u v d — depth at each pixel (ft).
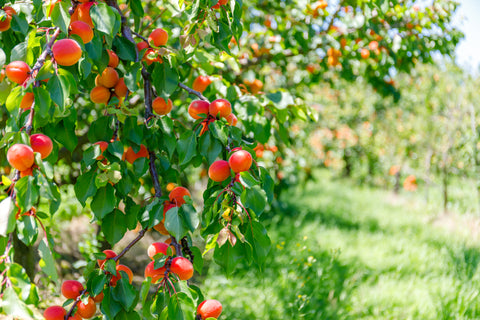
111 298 4.58
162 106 5.65
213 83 7.20
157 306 4.34
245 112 7.16
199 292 5.02
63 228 16.58
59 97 4.02
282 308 13.07
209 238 4.52
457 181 30.60
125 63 5.95
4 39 5.97
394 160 37.19
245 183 4.33
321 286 14.19
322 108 34.45
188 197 4.65
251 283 15.14
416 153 34.37
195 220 4.52
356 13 11.44
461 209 24.72
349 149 42.57
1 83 4.81
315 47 12.74
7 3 5.28
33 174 3.68
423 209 28.27
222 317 12.49
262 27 14.07
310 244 18.89
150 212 4.77
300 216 25.16
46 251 3.84
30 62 4.47
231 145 5.02
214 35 5.79
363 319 12.48
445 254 17.46
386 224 24.73
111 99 5.25
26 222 3.68
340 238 20.94
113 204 4.90
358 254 18.26
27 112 4.35
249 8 13.52
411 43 12.40
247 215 4.45
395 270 16.26
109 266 4.50
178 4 5.79
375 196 36.68
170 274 4.39
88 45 4.80
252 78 10.34
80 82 5.65
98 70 5.09
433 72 28.86
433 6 12.71
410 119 33.91
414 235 21.52
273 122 8.11
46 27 4.79
